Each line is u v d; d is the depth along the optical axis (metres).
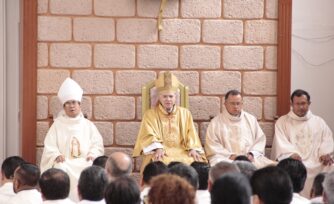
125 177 5.95
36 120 13.23
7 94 15.23
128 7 13.34
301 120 13.04
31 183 7.97
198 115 13.52
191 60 13.48
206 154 12.73
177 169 7.48
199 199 7.70
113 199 5.73
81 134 12.41
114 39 13.35
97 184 6.94
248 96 13.63
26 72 13.15
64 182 7.14
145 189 8.02
